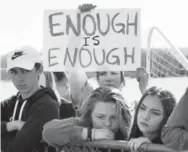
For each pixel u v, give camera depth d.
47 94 3.02
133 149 2.50
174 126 2.55
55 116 2.96
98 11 3.14
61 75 3.52
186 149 2.47
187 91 2.62
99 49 3.15
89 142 2.65
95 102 2.79
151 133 2.71
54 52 3.23
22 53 3.05
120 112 2.77
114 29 3.12
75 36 3.19
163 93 2.71
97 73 3.41
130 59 3.10
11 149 2.93
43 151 2.94
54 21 3.23
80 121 2.79
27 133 2.91
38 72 3.11
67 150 2.75
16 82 3.04
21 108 3.05
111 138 2.65
